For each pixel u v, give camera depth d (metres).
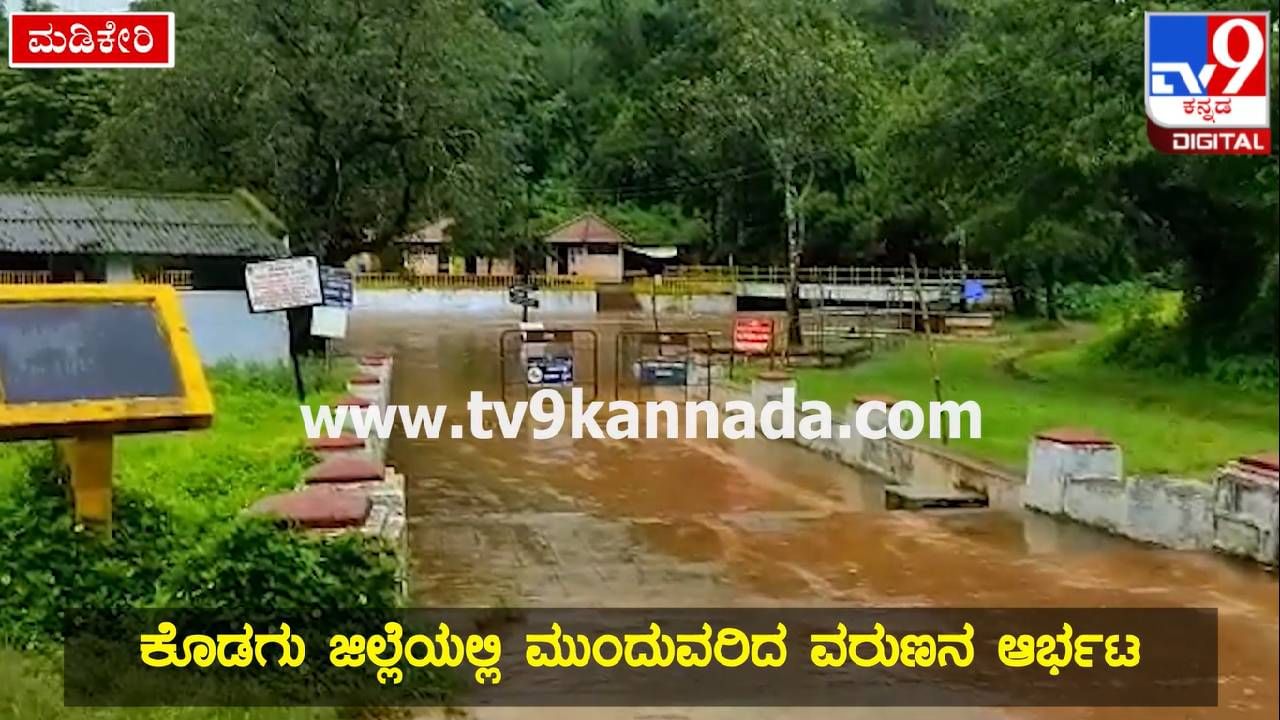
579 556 10.09
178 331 7.12
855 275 47.62
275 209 23.89
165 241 19.69
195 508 8.44
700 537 10.80
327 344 21.97
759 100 30.34
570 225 54.25
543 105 63.28
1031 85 19.97
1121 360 23.56
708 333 28.41
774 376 18.77
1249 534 9.79
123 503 7.45
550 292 45.38
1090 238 26.06
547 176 62.50
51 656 6.22
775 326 28.55
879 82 33.22
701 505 12.35
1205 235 21.92
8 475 8.43
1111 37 18.50
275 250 20.20
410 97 23.73
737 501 12.59
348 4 23.05
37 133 37.53
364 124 23.78
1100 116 18.33
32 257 19.30
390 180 25.06
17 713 5.49
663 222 58.31
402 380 22.70
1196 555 10.04
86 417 6.67
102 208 20.12
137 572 6.78
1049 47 19.70
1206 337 22.16
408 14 23.34
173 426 6.92
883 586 9.13
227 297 19.94
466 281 46.84
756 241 54.56
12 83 37.44
